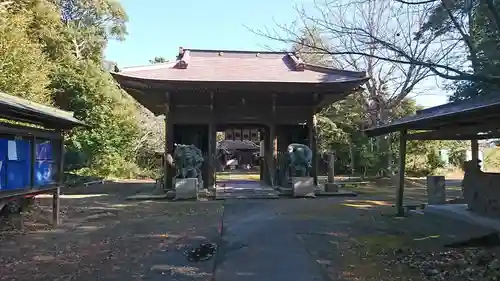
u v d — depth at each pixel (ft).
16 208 27.94
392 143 75.77
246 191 46.50
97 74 77.36
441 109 26.30
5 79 43.19
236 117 50.39
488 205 25.09
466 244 19.89
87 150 73.77
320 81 46.60
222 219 29.35
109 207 36.40
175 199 41.68
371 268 16.60
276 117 50.90
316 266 16.99
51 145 27.27
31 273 16.14
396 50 22.20
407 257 18.22
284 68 54.90
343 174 85.76
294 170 47.06
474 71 17.92
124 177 78.38
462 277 14.98
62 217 30.53
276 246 20.72
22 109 20.85
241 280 15.16
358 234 23.67
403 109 78.59
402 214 30.91
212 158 49.08
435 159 85.40
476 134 26.43
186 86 44.98
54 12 71.41
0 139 21.20
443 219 27.30
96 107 75.31
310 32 29.45
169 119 48.60
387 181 65.87
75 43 83.35
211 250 19.90
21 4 59.77
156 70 49.24
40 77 51.70
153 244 21.25
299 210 33.99
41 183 25.54
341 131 84.02
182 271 16.34
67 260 18.10
